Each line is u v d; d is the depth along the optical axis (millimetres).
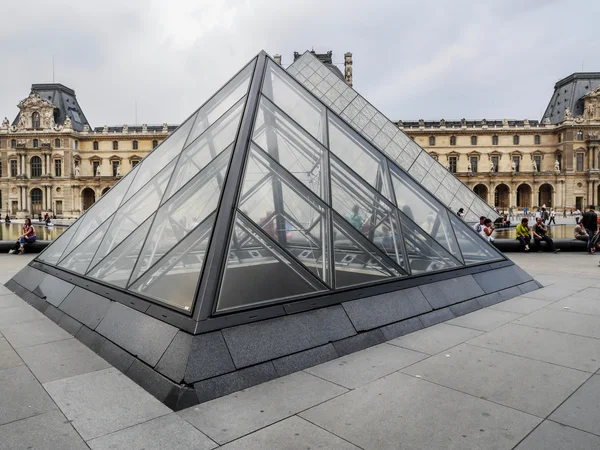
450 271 8953
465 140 110250
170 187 8359
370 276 7527
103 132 112625
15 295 9992
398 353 5957
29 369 5418
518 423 4074
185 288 5859
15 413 4305
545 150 109750
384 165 10180
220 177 7113
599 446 3686
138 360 5258
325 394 4691
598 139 103750
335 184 8516
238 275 5918
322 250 7266
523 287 10117
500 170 109938
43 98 109312
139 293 6414
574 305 8742
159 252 6836
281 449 3656
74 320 7102
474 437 3840
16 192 109750
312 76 25547
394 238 8570
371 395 4660
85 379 5109
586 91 110438
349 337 6129
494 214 23562
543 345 6258
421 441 3773
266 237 6578
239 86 9727
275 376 5109
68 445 3740
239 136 7613
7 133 108375
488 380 5039
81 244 9680
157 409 4379
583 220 18938
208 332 5051
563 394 4668
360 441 3771
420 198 10266
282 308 5875
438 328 7152
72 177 108250
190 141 9336
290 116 8984
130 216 8766
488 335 6758
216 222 6254
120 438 3848
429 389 4801
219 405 4445
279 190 7441
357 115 23797
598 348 6113
